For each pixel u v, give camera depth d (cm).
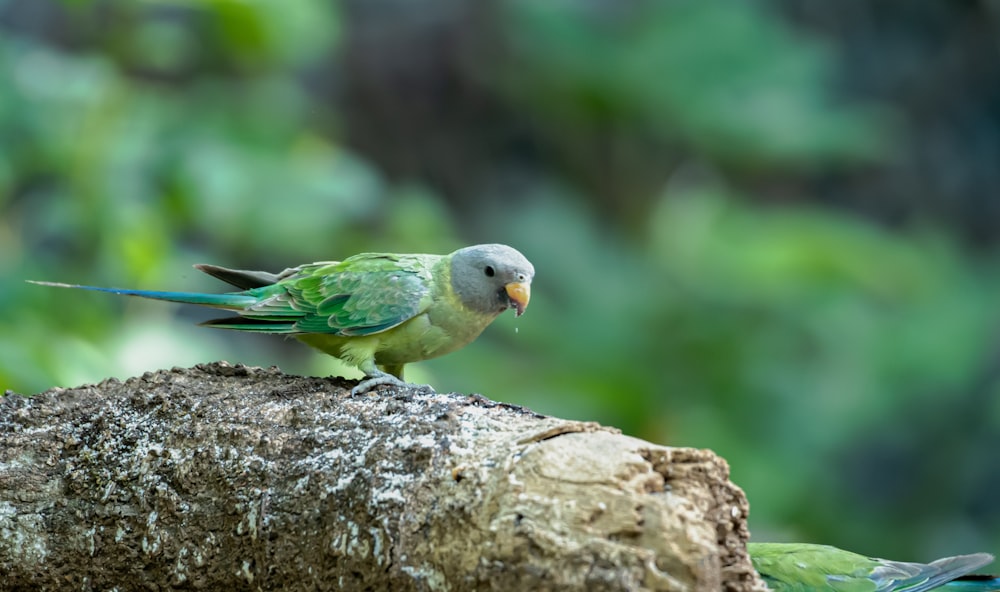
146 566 525
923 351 1628
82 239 1062
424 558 443
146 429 540
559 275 1623
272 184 1195
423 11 1858
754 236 1608
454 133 1894
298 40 1273
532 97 1802
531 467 429
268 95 1294
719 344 1530
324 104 1817
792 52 1750
